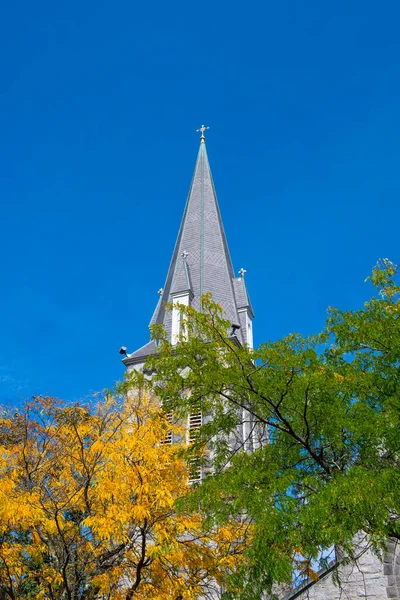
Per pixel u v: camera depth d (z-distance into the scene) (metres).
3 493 15.86
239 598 14.83
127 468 15.80
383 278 16.55
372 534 13.34
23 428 19.95
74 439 19.20
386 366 15.16
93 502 17.22
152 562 16.23
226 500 14.55
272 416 15.52
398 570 19.41
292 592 19.88
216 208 54.06
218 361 15.62
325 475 14.67
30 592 17.42
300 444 15.12
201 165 57.16
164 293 50.25
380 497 12.04
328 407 14.12
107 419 20.00
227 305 47.09
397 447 13.70
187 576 17.67
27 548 16.91
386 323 15.20
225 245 53.22
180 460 17.16
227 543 17.28
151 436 16.27
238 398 16.08
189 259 49.28
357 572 19.67
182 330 16.61
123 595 16.12
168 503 15.12
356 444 14.81
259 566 13.45
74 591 16.14
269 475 13.97
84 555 16.56
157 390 16.52
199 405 16.36
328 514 12.02
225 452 16.50
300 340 15.51
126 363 42.34
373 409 14.81
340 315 16.38
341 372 15.22
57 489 17.62
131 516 15.22
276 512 13.07
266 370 14.70
